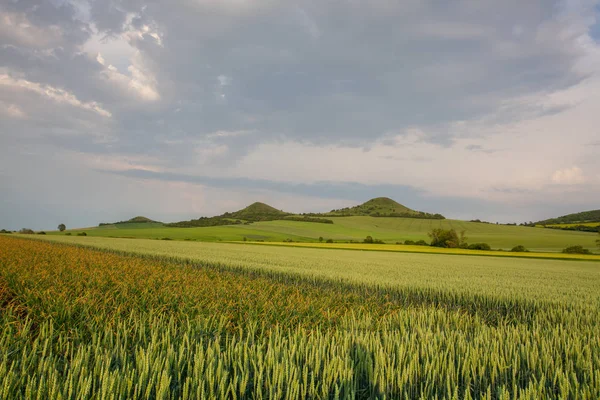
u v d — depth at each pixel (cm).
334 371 430
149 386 375
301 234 9744
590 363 501
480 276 2055
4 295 1034
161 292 984
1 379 390
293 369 419
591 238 8719
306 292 1331
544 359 530
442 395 449
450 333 657
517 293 1391
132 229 10444
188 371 416
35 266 1433
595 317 966
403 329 648
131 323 671
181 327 639
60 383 370
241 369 435
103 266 1603
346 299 1219
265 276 1864
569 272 2555
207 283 1232
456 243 6612
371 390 450
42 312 702
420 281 1653
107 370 382
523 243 7894
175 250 3388
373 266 2438
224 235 8919
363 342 546
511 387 480
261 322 766
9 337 514
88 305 755
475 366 490
